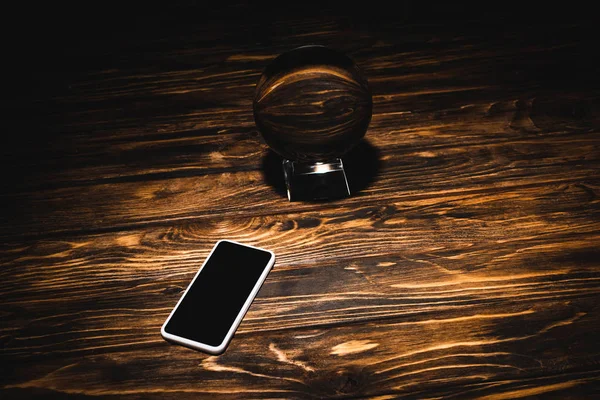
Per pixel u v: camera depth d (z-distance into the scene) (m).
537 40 1.42
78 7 1.58
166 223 1.13
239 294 1.03
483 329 1.00
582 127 1.24
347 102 1.03
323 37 1.46
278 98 1.03
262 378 0.97
